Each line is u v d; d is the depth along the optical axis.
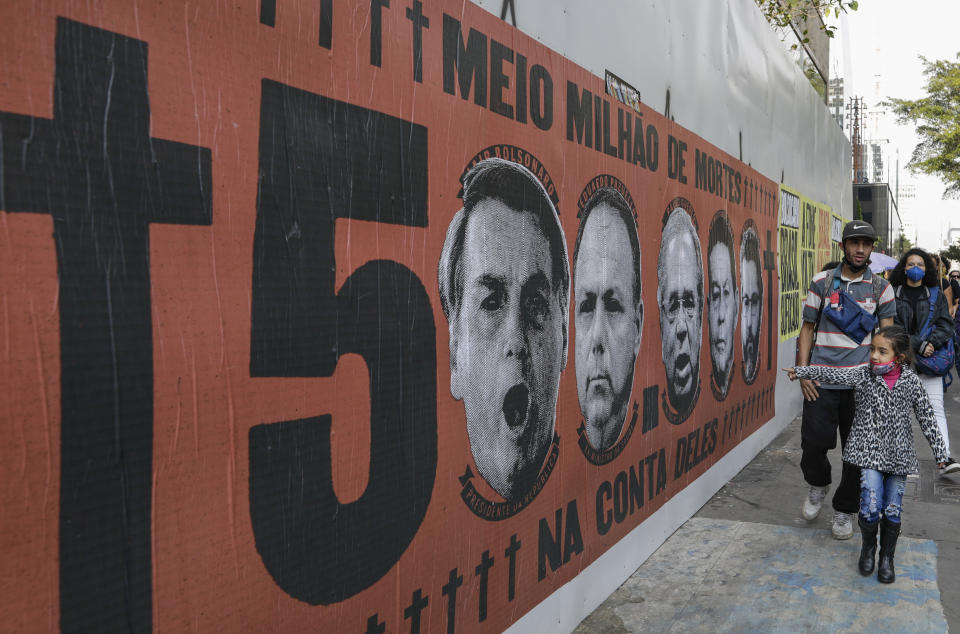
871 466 4.20
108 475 1.44
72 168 1.37
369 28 2.16
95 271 1.41
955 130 31.09
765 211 7.31
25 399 1.30
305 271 1.92
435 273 2.47
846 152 13.73
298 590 1.92
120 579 1.46
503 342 2.89
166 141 1.55
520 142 3.01
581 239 3.55
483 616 2.78
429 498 2.45
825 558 4.52
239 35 1.72
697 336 5.28
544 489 3.23
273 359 1.82
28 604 1.31
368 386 2.16
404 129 2.31
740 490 5.98
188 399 1.60
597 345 3.73
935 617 3.72
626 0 4.07
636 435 4.25
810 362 5.08
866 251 4.80
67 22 1.36
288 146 1.86
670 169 4.75
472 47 2.68
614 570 4.00
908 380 4.25
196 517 1.63
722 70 5.84
